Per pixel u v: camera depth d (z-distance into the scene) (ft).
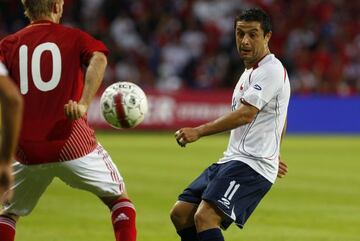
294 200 139.44
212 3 370.53
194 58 347.15
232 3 373.40
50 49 72.90
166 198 140.05
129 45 347.77
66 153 73.05
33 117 72.69
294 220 119.55
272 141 75.51
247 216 74.74
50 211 125.39
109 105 75.20
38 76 72.59
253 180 74.18
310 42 364.79
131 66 339.16
